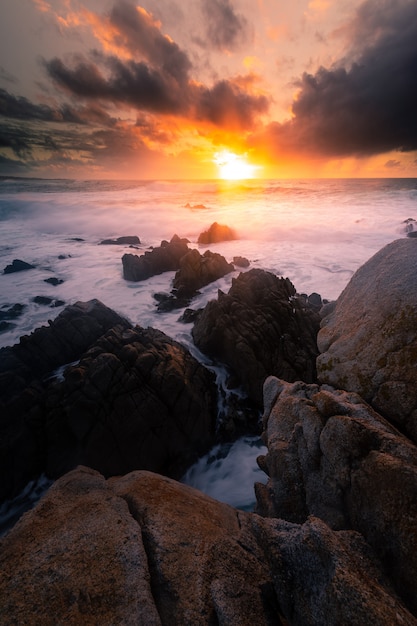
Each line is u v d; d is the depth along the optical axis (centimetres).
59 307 2212
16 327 1955
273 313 1702
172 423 1262
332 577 335
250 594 371
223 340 1636
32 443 1198
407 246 680
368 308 666
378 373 579
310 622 334
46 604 345
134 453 1194
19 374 1478
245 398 1514
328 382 664
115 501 496
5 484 1134
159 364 1361
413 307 579
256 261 3067
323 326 813
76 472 602
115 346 1468
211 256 2773
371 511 423
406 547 368
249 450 1314
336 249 3400
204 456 1294
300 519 550
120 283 2642
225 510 532
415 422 509
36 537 429
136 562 385
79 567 381
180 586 369
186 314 2061
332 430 496
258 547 445
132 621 326
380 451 449
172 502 508
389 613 295
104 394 1234
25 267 2905
